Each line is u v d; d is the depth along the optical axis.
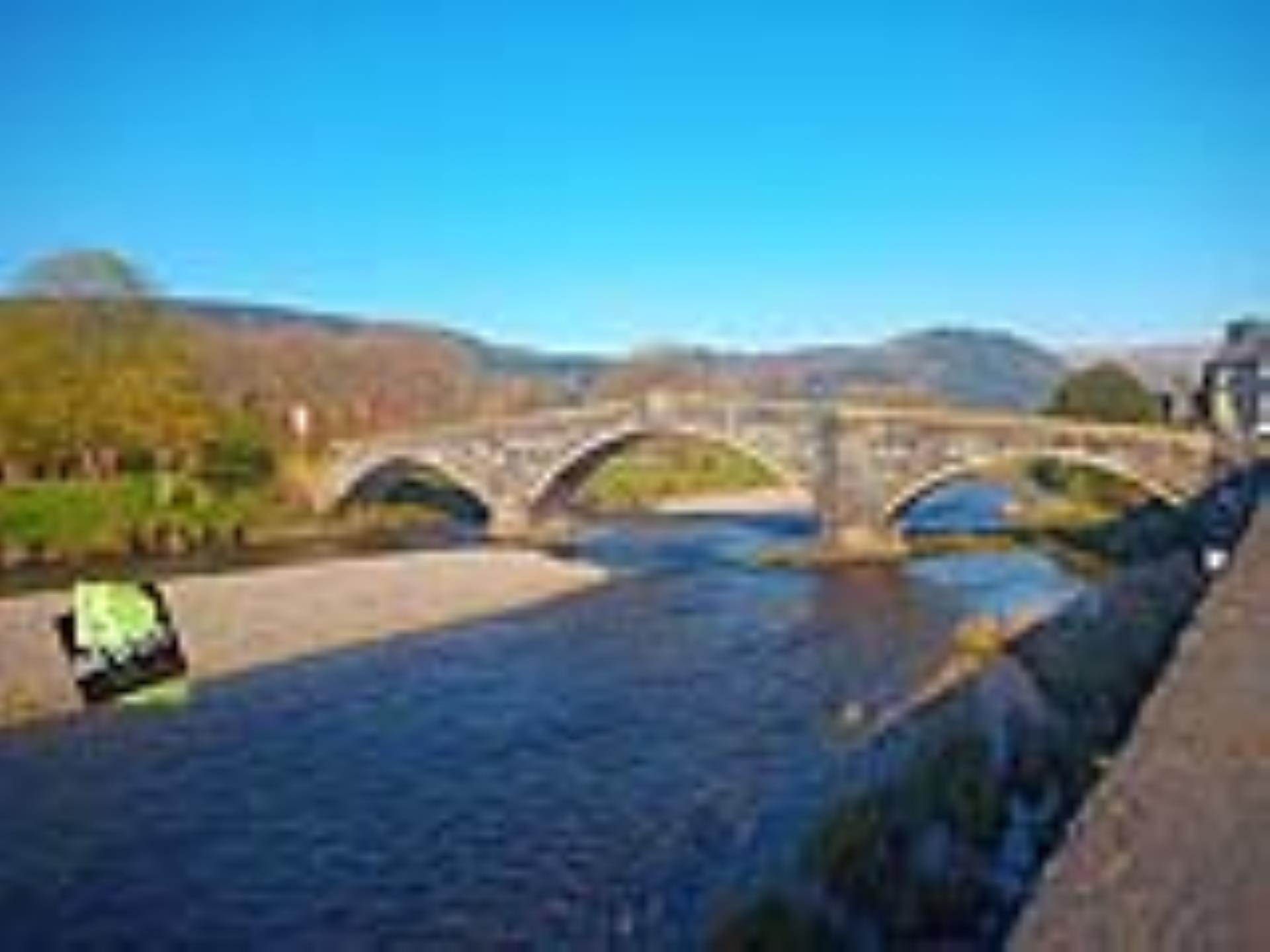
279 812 48.78
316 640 83.06
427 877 41.59
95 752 57.91
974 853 33.44
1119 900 16.30
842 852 32.50
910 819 34.84
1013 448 125.88
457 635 87.56
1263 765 22.23
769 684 71.38
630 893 38.75
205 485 147.12
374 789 51.66
